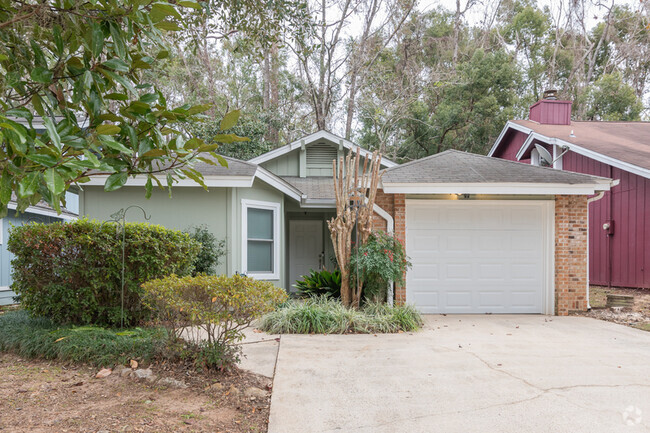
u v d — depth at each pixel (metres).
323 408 3.73
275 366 4.93
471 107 23.75
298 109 26.27
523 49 30.19
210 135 17.70
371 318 7.14
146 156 2.51
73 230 5.98
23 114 2.05
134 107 2.38
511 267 8.93
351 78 23.73
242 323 4.55
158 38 2.54
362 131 26.31
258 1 7.21
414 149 24.25
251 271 9.90
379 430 3.33
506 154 19.56
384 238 8.20
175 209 9.29
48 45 2.51
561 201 8.78
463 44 29.23
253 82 25.80
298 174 13.51
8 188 1.85
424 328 7.25
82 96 2.29
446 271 8.90
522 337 6.53
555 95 17.53
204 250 8.74
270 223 10.37
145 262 6.09
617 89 26.36
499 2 30.38
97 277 6.02
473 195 8.91
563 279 8.71
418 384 4.35
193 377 4.41
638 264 12.06
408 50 27.92
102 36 2.25
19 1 2.29
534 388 4.23
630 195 12.38
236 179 9.01
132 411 3.60
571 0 29.72
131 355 4.82
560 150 15.09
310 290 9.09
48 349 5.09
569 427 3.37
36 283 6.05
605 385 4.31
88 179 2.50
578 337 6.54
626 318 8.22
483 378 4.54
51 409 3.62
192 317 4.30
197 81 22.73
